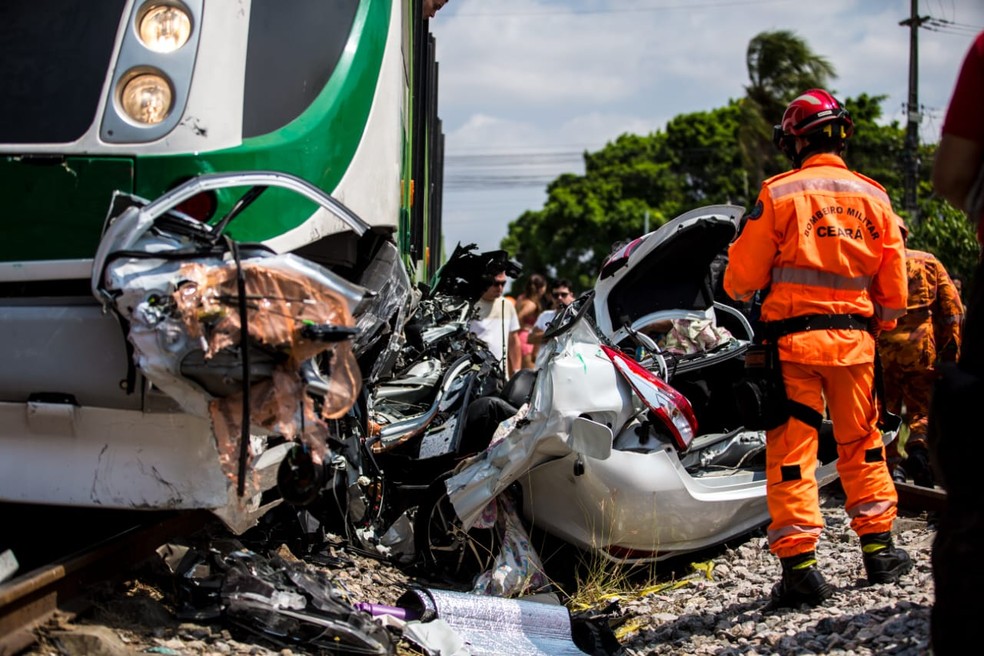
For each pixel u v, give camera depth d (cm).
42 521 571
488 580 575
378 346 593
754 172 3222
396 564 614
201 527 570
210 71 468
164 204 414
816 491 501
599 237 5631
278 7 512
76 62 471
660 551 596
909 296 796
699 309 679
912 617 445
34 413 454
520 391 651
